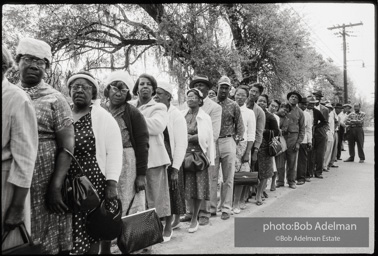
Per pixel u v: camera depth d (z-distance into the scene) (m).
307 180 8.64
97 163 3.15
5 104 2.43
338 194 6.95
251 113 5.88
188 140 4.79
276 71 12.41
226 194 5.37
